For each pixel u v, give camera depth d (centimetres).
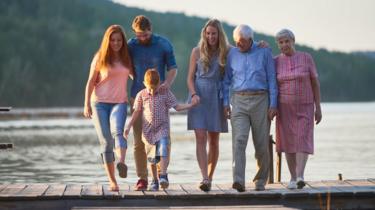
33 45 15500
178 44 18950
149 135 1574
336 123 7612
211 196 1496
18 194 1503
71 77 15438
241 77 1563
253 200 1503
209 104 1593
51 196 1480
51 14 17750
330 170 2834
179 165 3064
